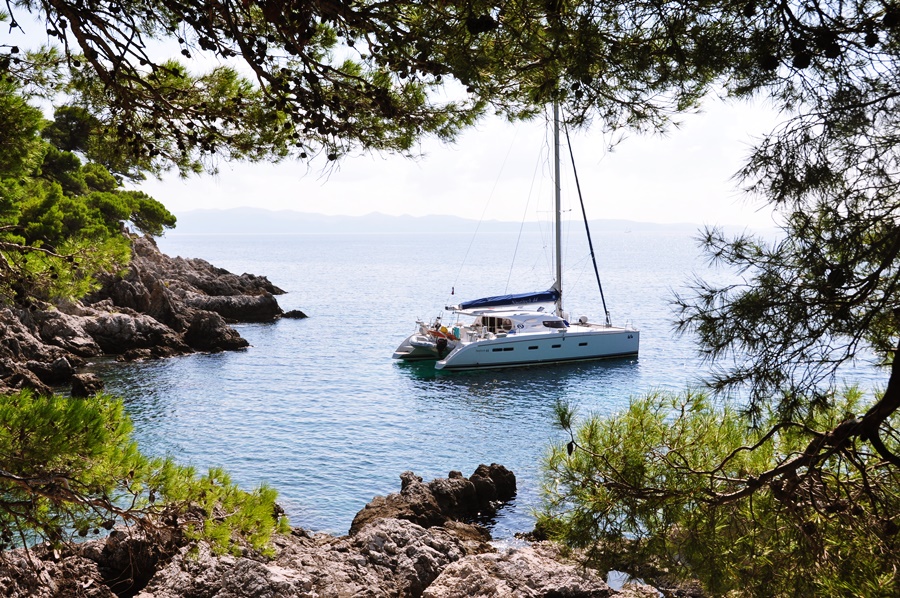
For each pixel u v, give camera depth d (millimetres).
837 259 3115
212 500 5598
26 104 6336
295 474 21281
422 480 19250
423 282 113000
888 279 3186
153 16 5207
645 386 34125
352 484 20547
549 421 28078
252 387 33125
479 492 18469
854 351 3277
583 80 3514
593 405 30734
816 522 4555
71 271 7250
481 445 24891
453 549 12859
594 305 76125
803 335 3258
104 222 42156
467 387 34219
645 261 189375
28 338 32969
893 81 2887
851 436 4062
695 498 5203
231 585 9734
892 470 4492
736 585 5094
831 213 3074
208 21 4289
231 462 22234
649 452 5539
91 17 4672
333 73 5039
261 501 5879
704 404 5629
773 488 4586
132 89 5406
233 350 43562
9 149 6609
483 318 39531
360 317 62844
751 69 3107
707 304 3447
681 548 5324
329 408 29688
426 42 3727
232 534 5824
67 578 9648
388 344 47375
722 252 3391
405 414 29062
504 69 4094
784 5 2984
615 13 3316
